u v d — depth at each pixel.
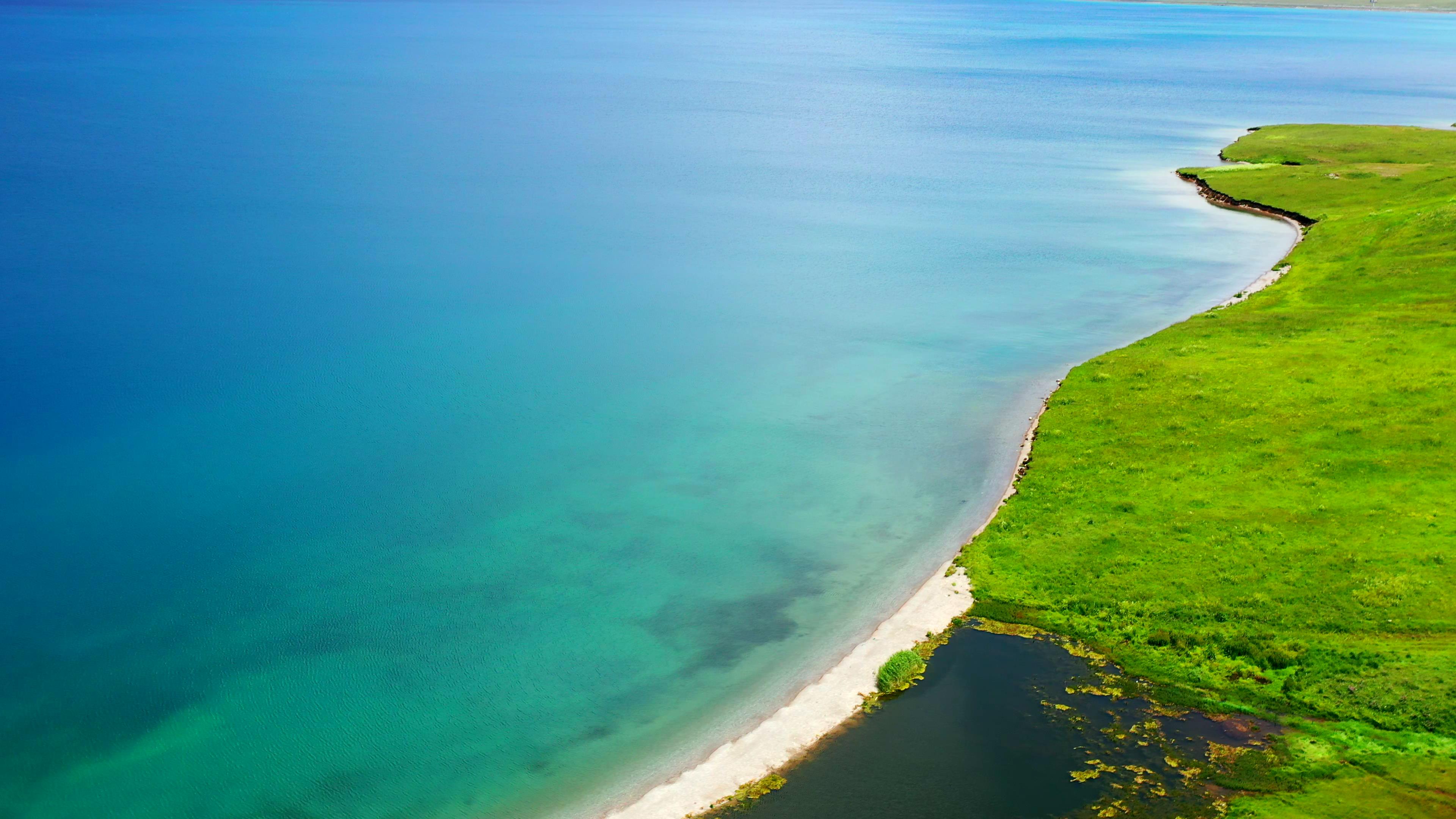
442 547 58.44
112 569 56.06
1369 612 44.41
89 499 63.06
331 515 61.72
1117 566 50.16
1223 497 55.12
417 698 46.00
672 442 71.56
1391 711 39.31
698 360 86.50
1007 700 42.28
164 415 74.38
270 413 75.19
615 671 47.38
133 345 86.88
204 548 58.16
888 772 38.84
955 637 46.47
